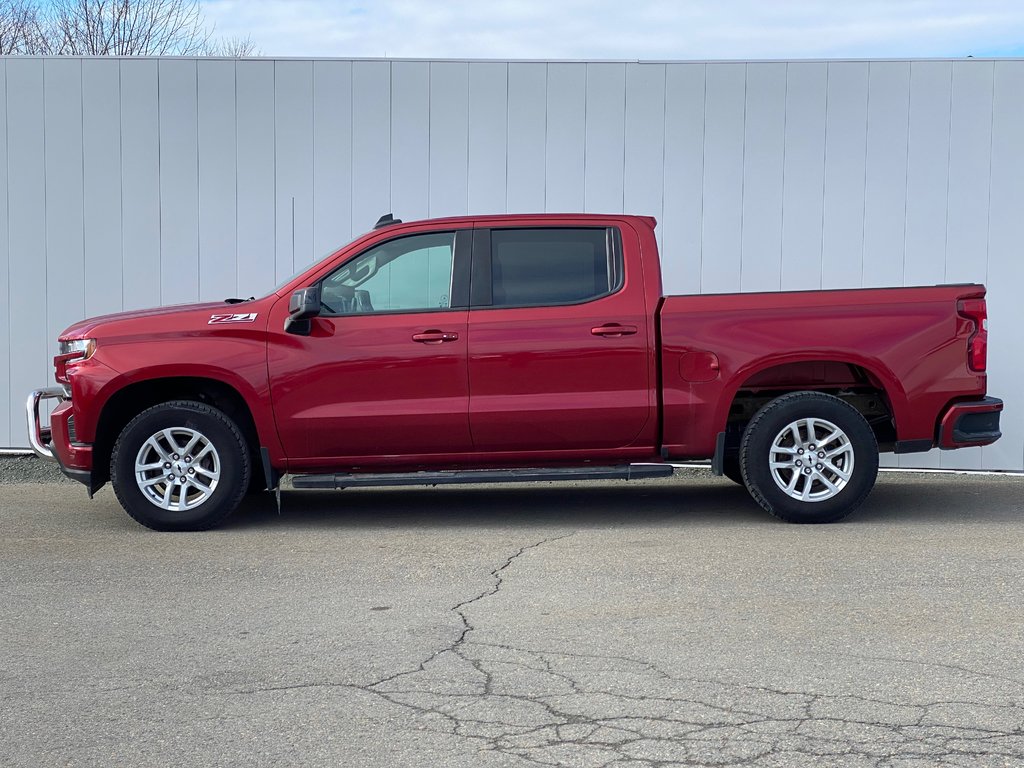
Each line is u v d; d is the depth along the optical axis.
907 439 6.99
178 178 9.73
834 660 4.29
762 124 9.45
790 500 6.96
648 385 6.97
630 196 9.57
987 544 6.38
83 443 6.99
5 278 9.77
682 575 5.67
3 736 3.65
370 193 9.69
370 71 9.63
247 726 3.71
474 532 6.93
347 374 6.91
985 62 9.23
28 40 25.81
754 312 6.95
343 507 7.93
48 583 5.66
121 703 3.94
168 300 9.78
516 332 6.93
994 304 9.31
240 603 5.25
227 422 6.96
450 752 3.47
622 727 3.65
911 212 9.37
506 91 9.58
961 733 3.57
